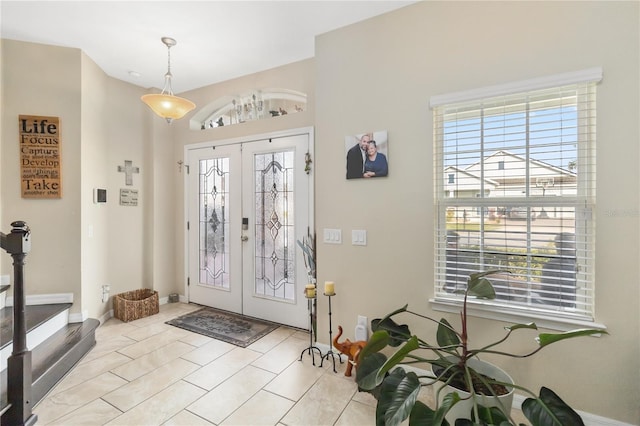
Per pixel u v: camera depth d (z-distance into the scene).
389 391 1.40
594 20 1.65
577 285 1.74
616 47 1.62
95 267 3.04
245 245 3.37
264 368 2.28
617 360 1.64
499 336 1.88
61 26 2.40
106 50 2.78
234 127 3.43
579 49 1.68
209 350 2.56
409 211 2.15
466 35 1.96
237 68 3.14
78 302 2.75
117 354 2.47
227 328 3.02
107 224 3.24
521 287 1.87
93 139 2.99
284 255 3.13
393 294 2.21
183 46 2.71
